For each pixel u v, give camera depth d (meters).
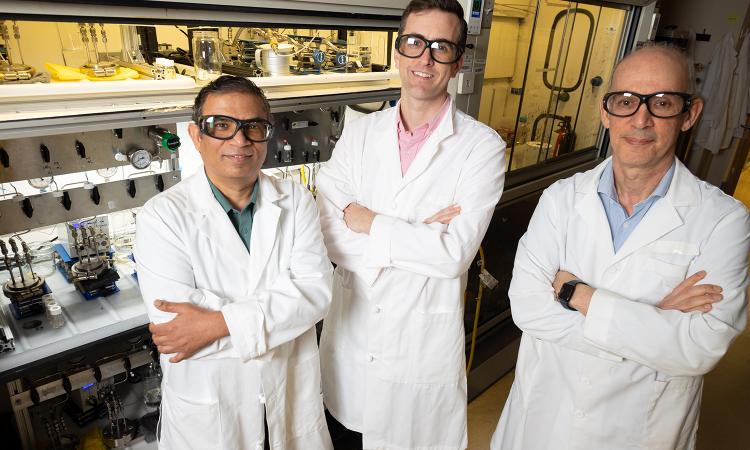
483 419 2.45
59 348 1.42
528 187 2.67
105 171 1.77
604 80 3.24
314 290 1.27
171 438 1.30
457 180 1.51
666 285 1.17
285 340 1.21
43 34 1.71
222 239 1.23
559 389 1.31
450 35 1.37
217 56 1.80
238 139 1.12
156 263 1.16
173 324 1.12
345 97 1.90
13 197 1.54
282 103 1.72
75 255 1.76
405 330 1.54
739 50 4.39
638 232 1.19
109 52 1.90
